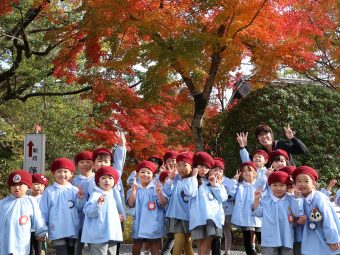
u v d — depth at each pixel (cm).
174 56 1018
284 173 631
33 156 976
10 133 1711
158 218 723
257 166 779
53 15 1388
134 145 1331
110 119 1319
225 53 1073
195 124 1184
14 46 1462
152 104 1224
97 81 1245
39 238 658
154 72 1067
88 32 1209
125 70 1281
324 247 581
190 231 687
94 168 741
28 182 657
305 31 1082
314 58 1062
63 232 655
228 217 836
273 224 620
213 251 752
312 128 1068
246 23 1032
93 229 622
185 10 1055
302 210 598
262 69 1084
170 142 1373
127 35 1205
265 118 1088
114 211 639
